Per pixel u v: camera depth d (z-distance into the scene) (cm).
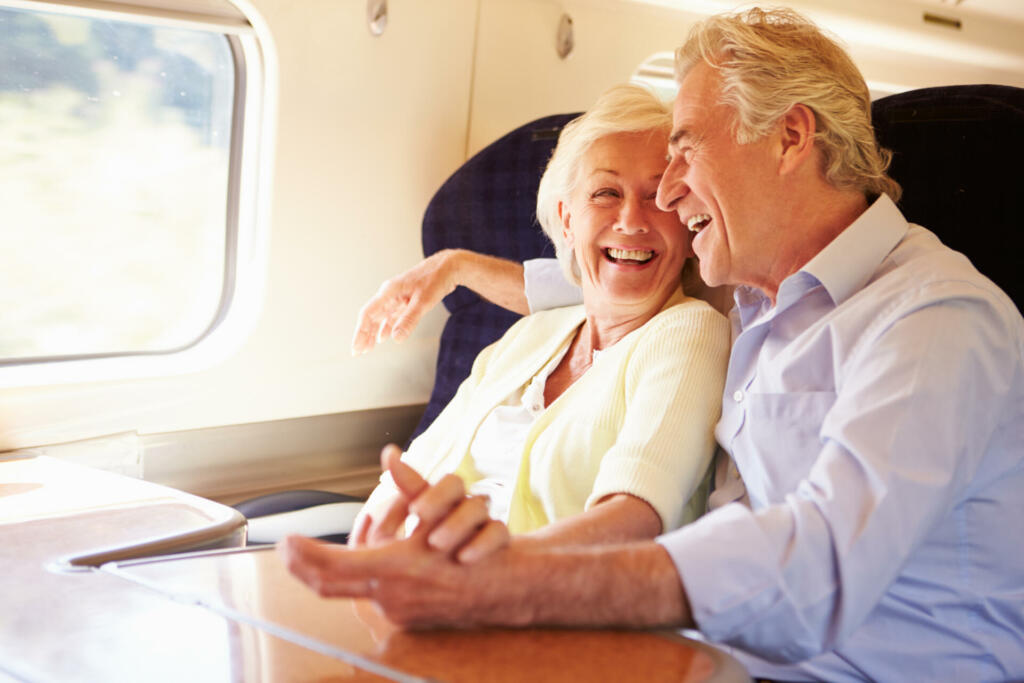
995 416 121
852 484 109
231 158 228
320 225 238
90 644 97
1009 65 363
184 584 109
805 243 146
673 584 101
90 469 178
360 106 238
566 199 183
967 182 161
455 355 245
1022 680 132
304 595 107
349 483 255
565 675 87
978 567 131
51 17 200
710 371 158
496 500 179
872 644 131
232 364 231
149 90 214
